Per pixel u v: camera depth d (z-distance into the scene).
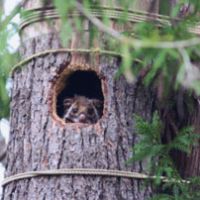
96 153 9.88
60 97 10.52
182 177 10.66
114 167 9.89
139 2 10.01
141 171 10.02
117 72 9.59
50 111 10.12
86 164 9.84
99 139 9.93
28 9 10.17
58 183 9.83
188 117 10.72
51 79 10.16
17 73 10.40
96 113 10.41
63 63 10.12
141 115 10.19
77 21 8.46
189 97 10.61
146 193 10.01
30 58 10.27
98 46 9.98
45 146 9.98
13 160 10.23
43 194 9.84
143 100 10.23
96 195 9.78
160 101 10.38
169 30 8.77
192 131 10.28
